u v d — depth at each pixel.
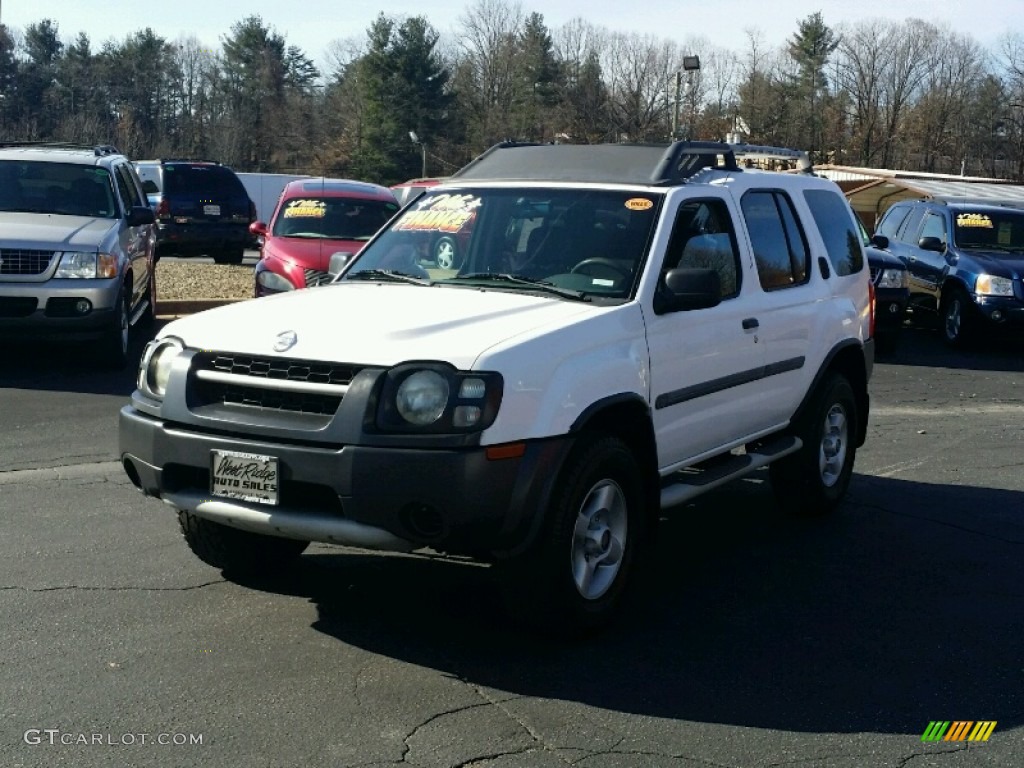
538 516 4.78
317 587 5.83
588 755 4.16
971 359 15.41
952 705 4.70
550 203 6.13
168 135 78.81
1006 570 6.52
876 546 6.94
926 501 8.05
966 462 9.31
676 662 5.04
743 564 6.52
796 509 7.43
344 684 4.69
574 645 5.19
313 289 5.93
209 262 25.17
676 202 6.01
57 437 8.87
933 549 6.89
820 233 7.56
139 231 13.16
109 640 5.08
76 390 10.71
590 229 5.94
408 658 4.98
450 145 67.56
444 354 4.73
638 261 5.71
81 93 79.62
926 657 5.20
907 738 4.39
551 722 4.41
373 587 5.86
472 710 4.49
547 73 66.75
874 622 5.63
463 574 6.09
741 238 6.56
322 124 81.06
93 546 6.36
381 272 6.14
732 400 6.38
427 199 6.55
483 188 6.41
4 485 7.53
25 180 12.40
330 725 4.32
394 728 4.32
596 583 5.22
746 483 8.46
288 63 87.88
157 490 5.16
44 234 11.20
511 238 6.07
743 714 4.54
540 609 4.98
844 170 33.91
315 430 4.71
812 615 5.71
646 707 4.57
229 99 83.12
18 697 4.50
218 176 23.83
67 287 11.06
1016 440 10.25
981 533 7.26
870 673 5.00
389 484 4.60
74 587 5.71
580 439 5.03
